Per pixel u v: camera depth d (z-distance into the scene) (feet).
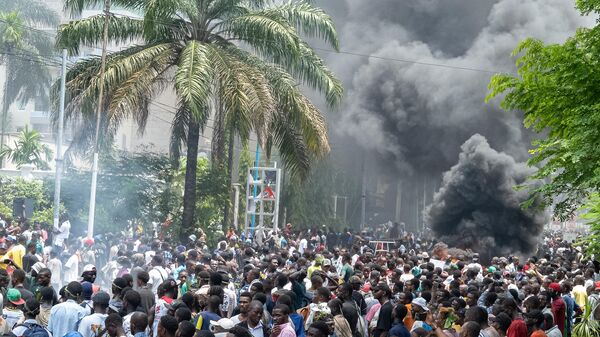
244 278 57.11
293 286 48.44
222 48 96.73
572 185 39.68
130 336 34.45
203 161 144.15
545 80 39.60
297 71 101.96
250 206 113.91
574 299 58.54
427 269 66.28
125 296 37.60
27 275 51.34
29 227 93.61
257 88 90.43
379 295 50.16
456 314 42.19
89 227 89.10
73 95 96.22
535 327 43.62
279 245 106.11
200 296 42.73
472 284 54.85
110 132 91.45
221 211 112.27
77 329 37.09
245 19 96.27
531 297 46.16
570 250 118.42
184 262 65.92
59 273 65.72
